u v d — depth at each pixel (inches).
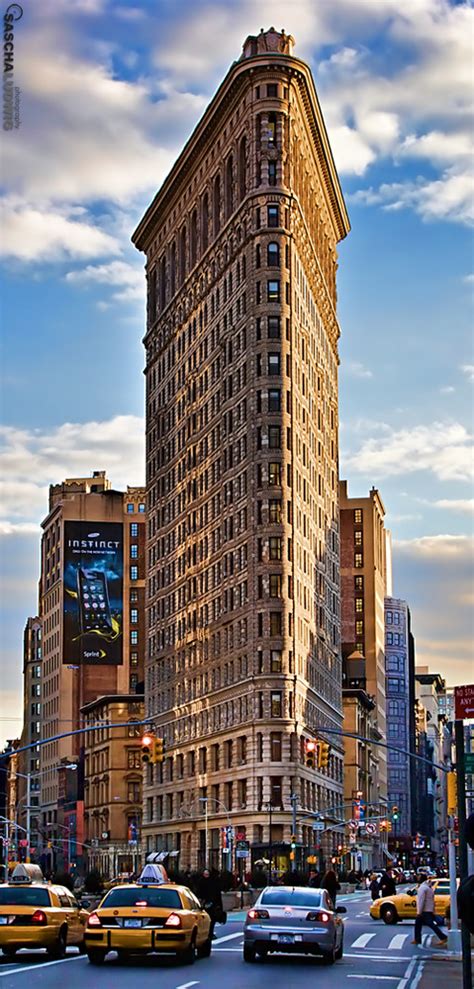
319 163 6574.8
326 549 6555.1
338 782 6801.2
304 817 5423.2
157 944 1457.9
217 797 5743.1
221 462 5944.9
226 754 5644.7
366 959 1700.3
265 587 5403.5
